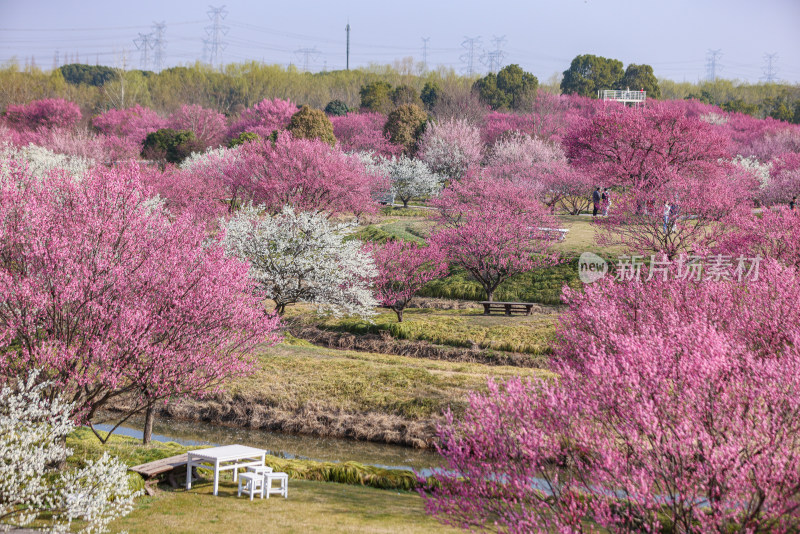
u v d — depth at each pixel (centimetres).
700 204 2880
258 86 14638
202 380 1561
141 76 14888
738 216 2783
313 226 3011
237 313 1603
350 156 6253
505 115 10106
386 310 3453
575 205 5231
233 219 3102
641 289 1708
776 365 1048
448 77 15175
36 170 3744
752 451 858
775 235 2356
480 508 935
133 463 1441
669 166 4419
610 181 4588
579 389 1020
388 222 4991
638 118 4812
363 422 2055
